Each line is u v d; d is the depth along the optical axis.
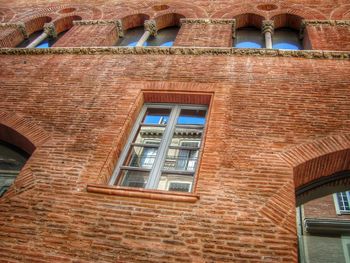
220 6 11.22
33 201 5.49
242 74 7.77
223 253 4.50
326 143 5.92
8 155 7.43
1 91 8.28
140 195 5.33
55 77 8.54
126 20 11.52
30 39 12.21
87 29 11.09
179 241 4.69
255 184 5.35
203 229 4.80
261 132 6.25
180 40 9.62
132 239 4.78
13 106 7.72
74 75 8.49
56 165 6.11
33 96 7.97
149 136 7.14
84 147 6.41
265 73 7.74
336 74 7.53
